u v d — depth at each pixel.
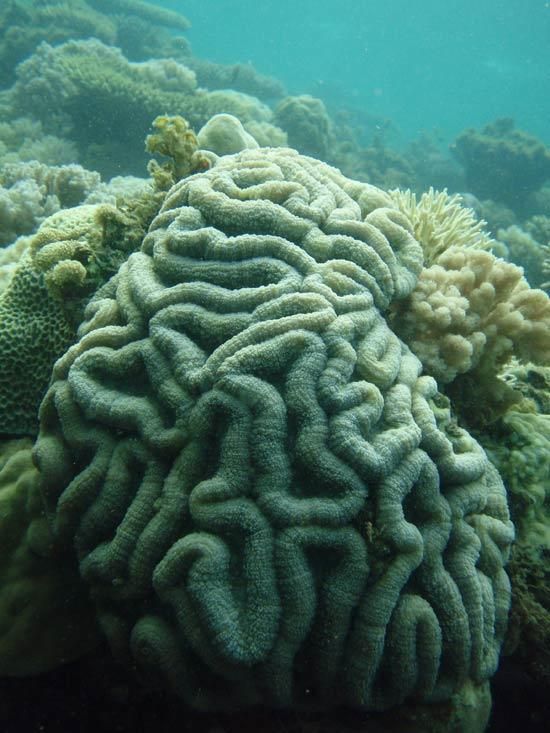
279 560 0.34
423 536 0.37
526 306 0.50
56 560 0.40
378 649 0.34
